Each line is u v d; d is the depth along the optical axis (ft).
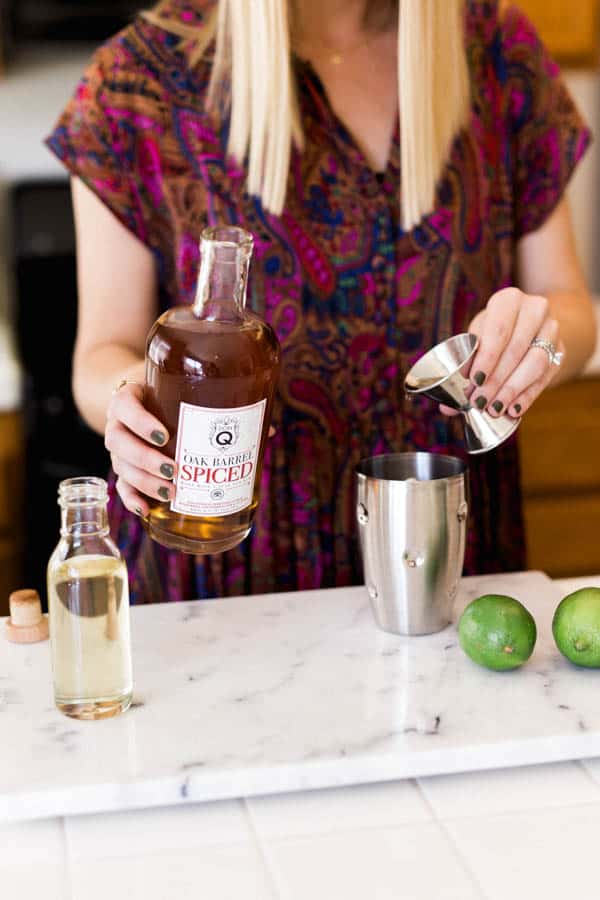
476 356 3.34
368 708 3.05
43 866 2.52
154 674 3.26
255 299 4.34
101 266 4.47
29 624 3.51
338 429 4.47
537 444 8.41
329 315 4.39
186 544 3.12
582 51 8.95
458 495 3.43
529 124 4.73
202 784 2.72
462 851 2.56
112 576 2.94
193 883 2.45
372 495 3.41
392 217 4.38
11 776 2.72
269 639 3.50
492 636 3.16
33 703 3.10
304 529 4.44
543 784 2.85
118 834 2.65
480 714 3.01
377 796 2.79
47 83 9.16
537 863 2.51
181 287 4.44
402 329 4.47
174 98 4.32
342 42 4.40
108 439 3.08
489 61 4.64
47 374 8.46
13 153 9.27
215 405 2.91
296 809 2.74
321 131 4.30
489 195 4.61
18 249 8.89
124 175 4.36
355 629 3.58
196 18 4.38
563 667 3.29
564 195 4.84
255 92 4.10
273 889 2.43
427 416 4.50
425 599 3.45
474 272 4.56
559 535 8.64
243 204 4.30
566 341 4.56
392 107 4.40
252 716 3.01
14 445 8.41
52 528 8.48
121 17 8.05
